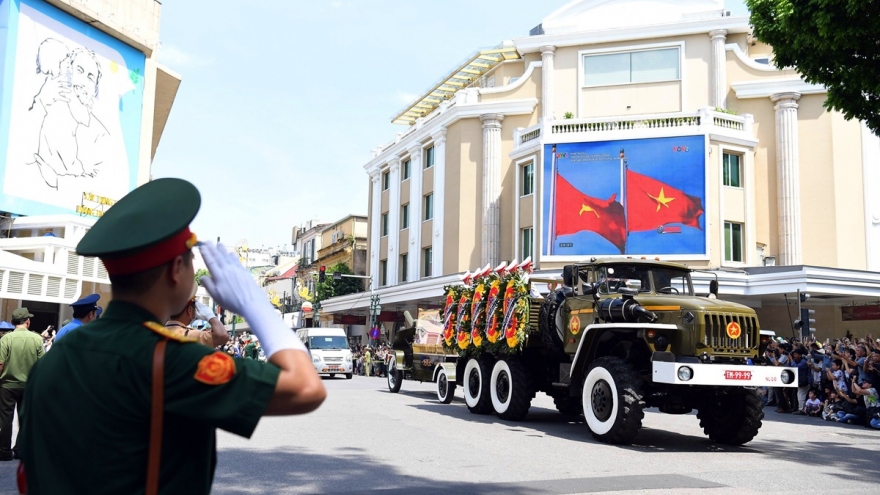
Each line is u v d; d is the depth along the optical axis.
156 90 34.91
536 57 34.53
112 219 1.95
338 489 6.76
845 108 12.62
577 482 7.19
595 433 10.37
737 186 28.53
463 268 33.97
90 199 26.92
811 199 29.67
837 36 11.38
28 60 24.44
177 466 1.85
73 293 22.19
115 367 1.82
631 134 28.06
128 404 1.80
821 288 23.78
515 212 31.80
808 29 11.87
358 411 14.35
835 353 15.48
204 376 1.81
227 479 7.20
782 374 9.84
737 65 31.11
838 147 29.75
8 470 7.58
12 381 8.11
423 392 21.31
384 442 9.99
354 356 37.97
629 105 32.09
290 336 1.99
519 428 12.05
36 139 24.70
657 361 9.60
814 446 10.48
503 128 34.28
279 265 77.25
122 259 1.91
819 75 12.55
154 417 1.80
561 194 28.64
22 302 23.08
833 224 29.28
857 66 11.88
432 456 8.84
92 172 27.12
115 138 28.27
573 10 33.66
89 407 1.80
